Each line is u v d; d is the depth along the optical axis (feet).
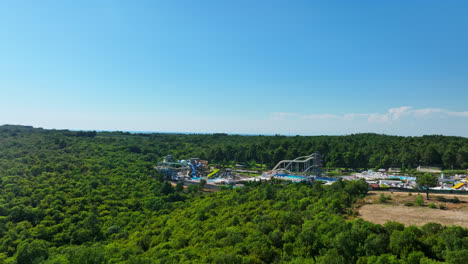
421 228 211.41
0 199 386.32
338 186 391.45
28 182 461.37
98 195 449.48
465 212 278.05
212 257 200.03
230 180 649.20
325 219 251.80
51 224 354.13
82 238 323.78
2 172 498.28
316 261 183.42
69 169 562.25
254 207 343.26
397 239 179.93
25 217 359.05
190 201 468.75
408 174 624.59
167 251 249.75
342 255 185.78
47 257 275.39
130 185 533.96
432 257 172.96
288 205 328.90
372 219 266.57
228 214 326.85
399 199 343.87
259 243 212.64
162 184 529.86
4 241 300.61
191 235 284.41
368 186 407.03
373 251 182.29
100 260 245.24
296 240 210.59
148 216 406.41
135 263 220.64
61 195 424.46
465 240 169.17
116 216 400.88
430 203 317.42
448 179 517.96
